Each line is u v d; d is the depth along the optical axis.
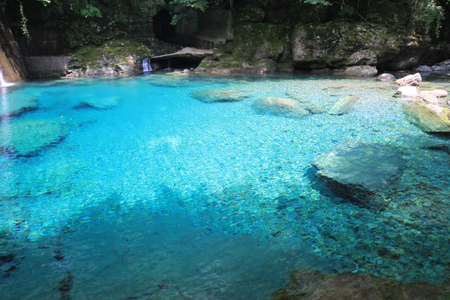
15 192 3.27
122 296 1.88
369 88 7.89
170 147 4.50
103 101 6.95
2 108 6.34
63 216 2.84
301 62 11.68
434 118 4.88
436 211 2.65
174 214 2.86
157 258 2.25
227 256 2.25
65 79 9.89
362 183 2.94
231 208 2.93
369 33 11.02
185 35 13.15
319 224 2.62
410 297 1.69
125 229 2.64
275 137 4.76
